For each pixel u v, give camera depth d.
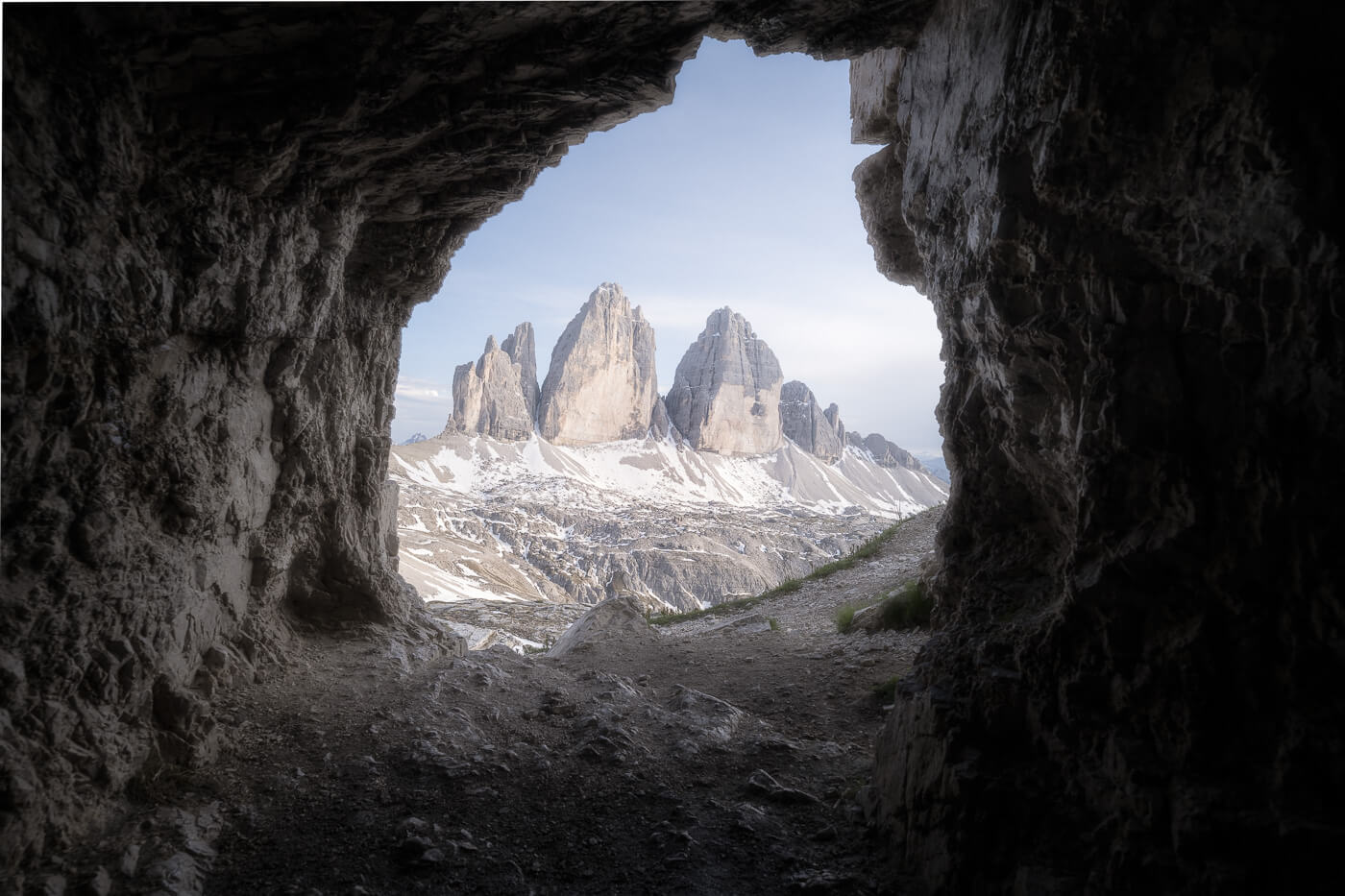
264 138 5.71
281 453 8.21
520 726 7.61
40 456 4.72
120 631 5.39
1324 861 3.39
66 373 4.80
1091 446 4.59
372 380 10.48
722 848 5.46
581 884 4.98
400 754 6.45
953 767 4.86
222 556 7.14
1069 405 4.93
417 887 4.80
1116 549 4.49
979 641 5.69
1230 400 4.07
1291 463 3.82
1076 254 4.64
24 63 4.19
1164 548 4.22
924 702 5.47
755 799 6.30
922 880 4.90
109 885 4.34
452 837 5.34
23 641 4.52
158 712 5.79
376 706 7.45
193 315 5.93
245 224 6.17
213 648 6.94
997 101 5.16
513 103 6.37
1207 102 3.78
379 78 5.73
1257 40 3.60
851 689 9.98
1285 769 3.65
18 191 4.17
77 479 5.04
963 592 6.65
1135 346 4.41
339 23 5.13
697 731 7.78
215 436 6.71
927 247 7.29
